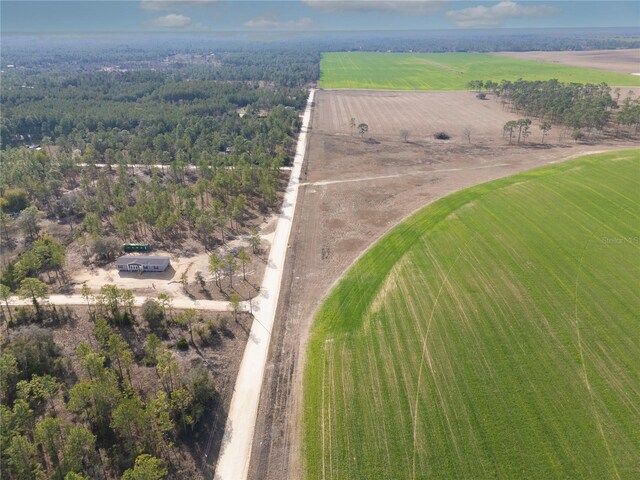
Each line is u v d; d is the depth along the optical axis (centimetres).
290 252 10662
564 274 9450
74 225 12006
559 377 6888
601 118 19738
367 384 6794
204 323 8225
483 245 10656
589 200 12912
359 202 13412
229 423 6266
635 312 8288
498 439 5919
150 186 13538
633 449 5781
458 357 7281
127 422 5756
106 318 8275
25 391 6225
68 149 18325
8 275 9331
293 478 5522
